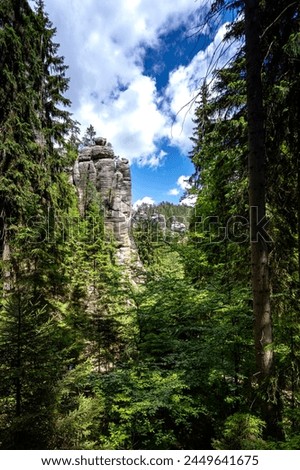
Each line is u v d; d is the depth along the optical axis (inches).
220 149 268.4
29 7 454.0
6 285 389.4
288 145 198.8
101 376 263.0
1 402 165.9
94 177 1434.5
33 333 169.9
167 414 288.0
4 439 156.6
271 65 184.1
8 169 404.5
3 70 401.4
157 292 308.7
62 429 168.6
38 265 414.6
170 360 269.0
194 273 376.8
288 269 221.0
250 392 196.5
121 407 252.4
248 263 259.4
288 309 206.2
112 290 330.6
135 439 263.3
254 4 166.7
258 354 173.9
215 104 228.7
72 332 384.5
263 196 173.8
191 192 418.3
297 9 164.1
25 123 431.5
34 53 450.6
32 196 424.8
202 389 279.9
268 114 189.2
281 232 220.7
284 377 175.6
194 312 297.7
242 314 253.8
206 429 289.7
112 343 391.2
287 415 173.0
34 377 167.9
